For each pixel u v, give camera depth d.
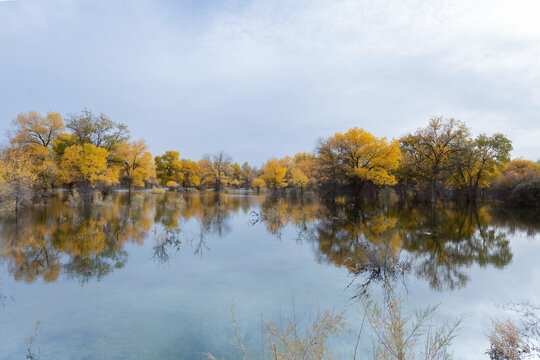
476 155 31.89
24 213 17.97
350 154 32.00
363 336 4.24
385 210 23.80
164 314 5.26
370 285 6.73
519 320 5.03
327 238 12.28
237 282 6.98
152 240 11.57
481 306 5.65
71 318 5.11
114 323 4.93
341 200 35.31
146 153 37.47
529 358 3.84
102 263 8.55
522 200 27.09
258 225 15.69
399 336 2.58
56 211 19.16
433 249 10.54
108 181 27.23
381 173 29.73
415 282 7.05
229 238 12.29
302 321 4.82
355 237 12.40
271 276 7.45
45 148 28.70
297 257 9.33
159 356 3.92
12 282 6.96
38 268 8.02
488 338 4.37
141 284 6.87
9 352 4.04
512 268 8.29
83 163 25.16
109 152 31.12
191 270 7.95
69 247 10.24
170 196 38.75
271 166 50.00
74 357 3.91
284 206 27.50
